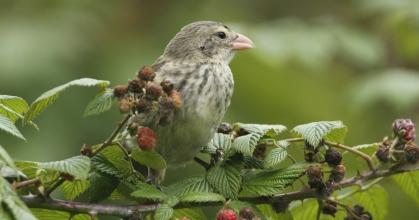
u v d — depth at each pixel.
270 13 15.98
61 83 13.24
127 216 6.76
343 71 15.14
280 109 14.72
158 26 15.27
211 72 8.92
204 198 6.77
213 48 9.41
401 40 14.45
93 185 7.25
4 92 12.88
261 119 14.68
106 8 14.94
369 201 8.17
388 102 13.07
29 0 14.19
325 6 15.90
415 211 13.70
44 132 12.90
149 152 6.84
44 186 6.54
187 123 8.31
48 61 13.26
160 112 6.69
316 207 8.14
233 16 15.70
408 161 7.25
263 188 7.15
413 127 7.28
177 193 7.11
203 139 8.41
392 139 7.39
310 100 14.80
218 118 8.68
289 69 14.91
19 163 6.51
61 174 6.50
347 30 13.59
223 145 7.64
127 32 15.03
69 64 13.57
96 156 7.19
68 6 14.46
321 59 12.69
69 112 13.19
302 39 12.72
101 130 13.27
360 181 7.30
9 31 13.49
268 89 14.70
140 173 7.68
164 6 15.44
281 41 12.60
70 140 13.07
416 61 14.52
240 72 14.70
